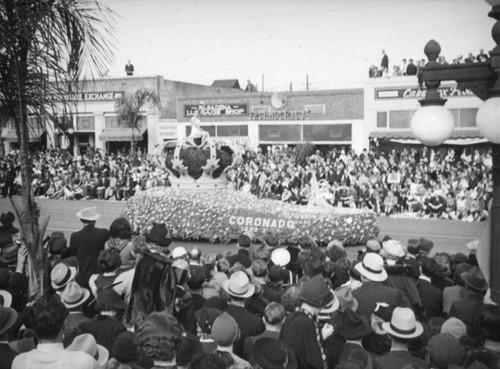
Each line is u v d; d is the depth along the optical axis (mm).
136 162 32625
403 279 6621
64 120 7344
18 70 6859
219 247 14680
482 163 26938
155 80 42875
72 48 6953
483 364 3686
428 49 5176
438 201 23125
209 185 16625
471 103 32188
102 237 7883
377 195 24047
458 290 6457
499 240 5195
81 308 5910
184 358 4059
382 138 35781
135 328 5242
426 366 4340
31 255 7016
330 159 29078
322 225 14539
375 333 4691
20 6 6551
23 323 5586
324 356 4641
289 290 5270
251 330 5148
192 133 16469
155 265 5410
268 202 15703
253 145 40094
